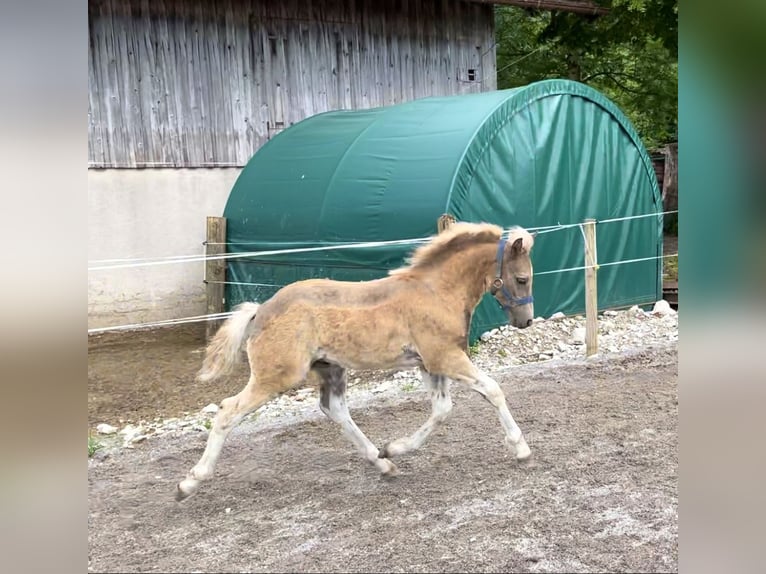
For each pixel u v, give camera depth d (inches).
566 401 165.9
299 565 97.4
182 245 269.3
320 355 113.5
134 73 257.0
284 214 231.0
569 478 122.1
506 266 118.5
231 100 278.2
